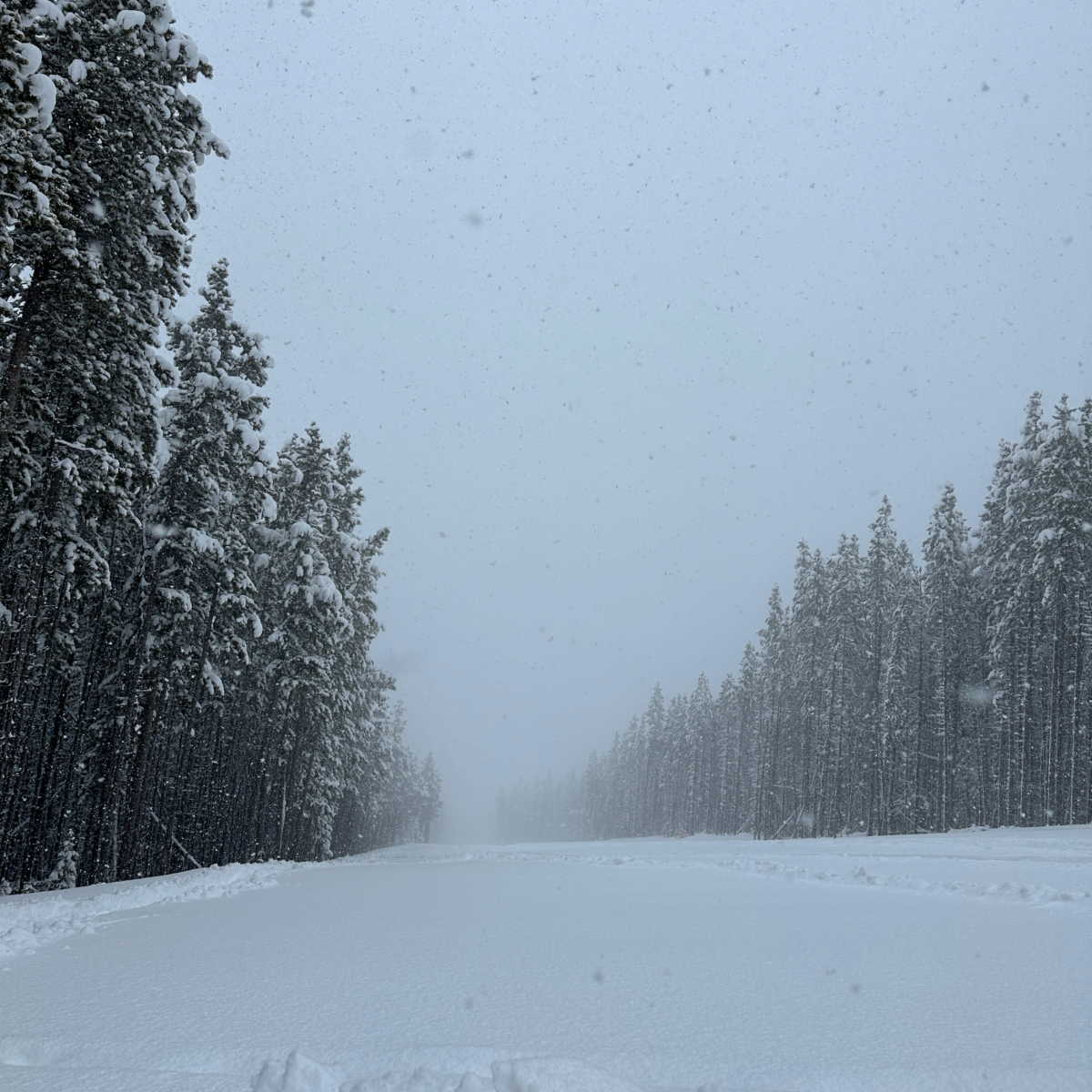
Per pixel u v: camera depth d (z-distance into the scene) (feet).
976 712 156.15
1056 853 56.08
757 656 254.27
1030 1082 11.47
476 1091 11.13
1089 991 16.44
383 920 29.17
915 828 150.10
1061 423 127.13
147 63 52.44
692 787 290.97
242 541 80.07
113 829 67.10
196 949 22.86
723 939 23.88
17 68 32.91
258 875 51.93
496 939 24.36
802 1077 11.88
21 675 50.62
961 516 154.40
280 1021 14.88
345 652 118.11
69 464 47.93
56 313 46.09
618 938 24.34
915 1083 11.63
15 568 51.98
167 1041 13.61
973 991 16.67
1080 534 123.24
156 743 81.71
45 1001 16.47
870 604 162.40
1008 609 132.26
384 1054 12.90
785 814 199.00
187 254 56.39
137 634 67.72
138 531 69.97
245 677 102.32
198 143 56.18
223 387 72.74
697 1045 13.34
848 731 165.89
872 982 17.70
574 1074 11.46
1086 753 132.77
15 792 63.00
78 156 46.29
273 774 111.55
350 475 114.42
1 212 34.32
